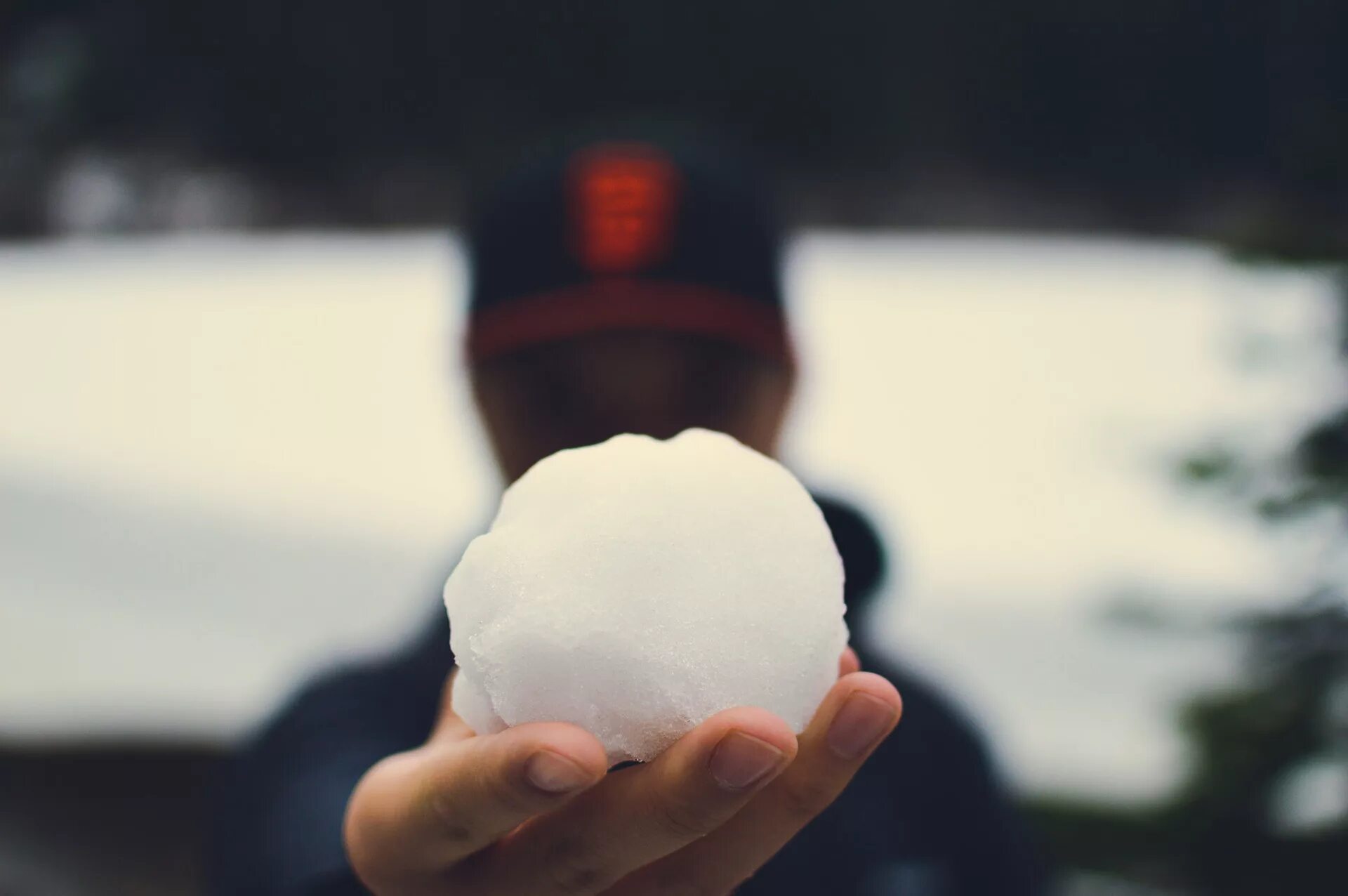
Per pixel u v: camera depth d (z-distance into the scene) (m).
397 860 0.53
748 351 0.84
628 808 0.49
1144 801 1.47
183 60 8.66
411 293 6.64
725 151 0.99
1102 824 1.44
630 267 0.82
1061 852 1.45
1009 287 6.34
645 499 0.54
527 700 0.53
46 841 2.01
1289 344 1.36
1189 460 1.38
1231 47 8.41
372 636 2.64
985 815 0.86
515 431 0.84
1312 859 1.32
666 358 0.82
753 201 0.85
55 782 2.11
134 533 3.40
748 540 0.54
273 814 0.74
